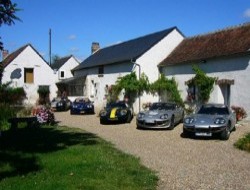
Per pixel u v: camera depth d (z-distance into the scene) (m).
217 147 13.80
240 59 20.98
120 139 16.08
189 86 25.30
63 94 38.75
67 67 54.03
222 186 8.57
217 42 25.11
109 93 31.64
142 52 28.84
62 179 8.66
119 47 37.34
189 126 15.91
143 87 28.41
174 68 27.42
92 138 15.98
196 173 9.81
